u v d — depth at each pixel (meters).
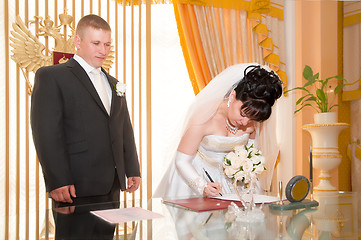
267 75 2.00
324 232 1.05
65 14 3.70
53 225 1.18
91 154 2.16
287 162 4.65
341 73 4.82
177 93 4.46
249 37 4.54
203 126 2.34
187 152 2.29
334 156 3.99
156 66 4.39
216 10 4.42
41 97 2.11
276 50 4.61
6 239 1.16
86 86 2.24
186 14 4.30
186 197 1.84
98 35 2.29
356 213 1.38
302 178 1.58
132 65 4.11
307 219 1.26
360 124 4.67
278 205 1.48
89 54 2.31
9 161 3.63
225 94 2.36
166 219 1.26
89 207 1.52
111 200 2.24
